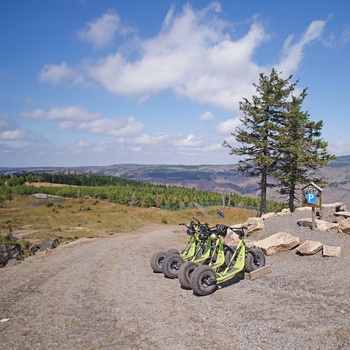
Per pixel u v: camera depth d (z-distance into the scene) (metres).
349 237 12.55
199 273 8.11
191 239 10.26
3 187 83.62
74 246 20.19
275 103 30.34
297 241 12.14
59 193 82.62
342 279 8.43
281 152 30.19
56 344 5.99
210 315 6.88
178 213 54.06
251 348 5.31
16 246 20.02
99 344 5.88
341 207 16.70
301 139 30.77
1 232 33.16
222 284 9.05
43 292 9.52
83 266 13.12
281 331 5.83
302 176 30.48
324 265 9.83
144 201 64.50
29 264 14.30
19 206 61.16
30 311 7.92
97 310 7.71
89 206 60.50
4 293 9.55
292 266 10.16
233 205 69.88
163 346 5.62
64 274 11.78
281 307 6.98
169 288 9.11
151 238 21.67
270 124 29.56
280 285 8.48
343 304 6.83
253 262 9.91
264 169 30.77
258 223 15.93
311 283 8.38
